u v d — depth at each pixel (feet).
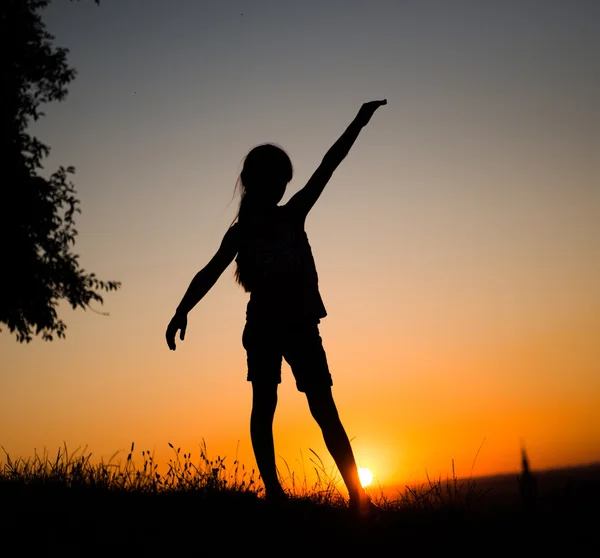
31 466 15.10
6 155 36.04
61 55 37.60
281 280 12.08
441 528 9.94
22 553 10.26
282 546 10.48
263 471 12.19
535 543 7.91
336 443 11.98
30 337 38.09
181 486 13.75
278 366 12.36
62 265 37.14
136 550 10.43
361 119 12.76
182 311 12.30
